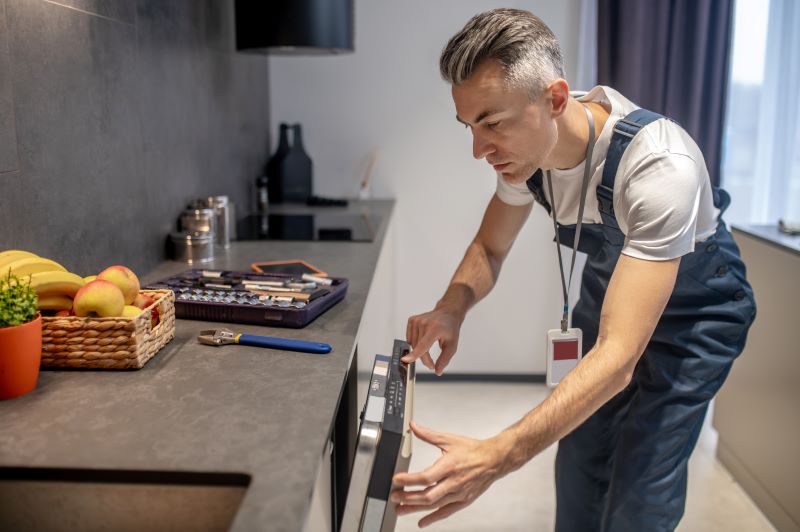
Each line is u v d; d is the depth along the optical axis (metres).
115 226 1.60
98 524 0.80
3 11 1.15
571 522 1.80
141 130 1.74
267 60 3.22
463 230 3.35
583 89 3.15
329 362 1.12
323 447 0.83
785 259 2.23
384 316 2.44
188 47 2.09
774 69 3.12
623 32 2.94
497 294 3.42
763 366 2.36
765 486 2.34
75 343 1.05
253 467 0.78
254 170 2.95
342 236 2.26
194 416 0.91
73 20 1.39
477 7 3.14
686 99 2.99
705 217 1.44
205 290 1.44
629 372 1.10
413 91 3.24
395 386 1.10
